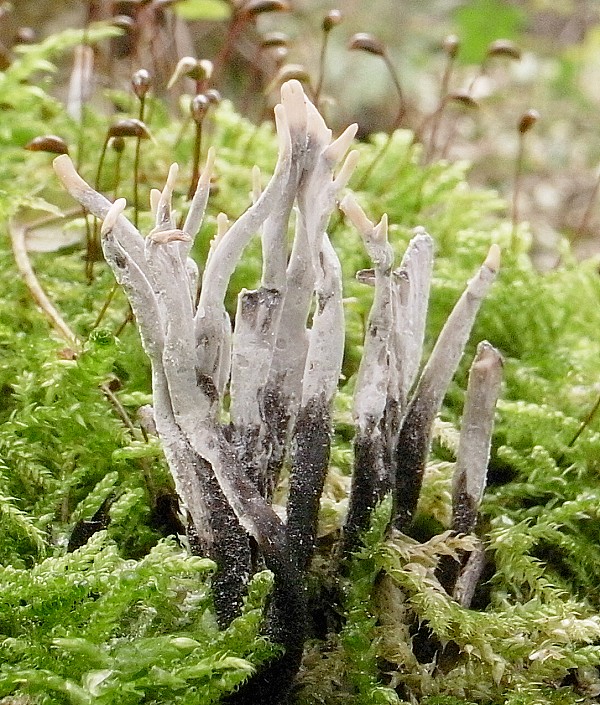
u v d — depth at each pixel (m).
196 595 0.14
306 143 0.13
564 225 0.38
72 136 0.21
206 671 0.13
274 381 0.14
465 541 0.14
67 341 0.16
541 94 0.48
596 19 0.53
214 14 0.27
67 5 0.38
